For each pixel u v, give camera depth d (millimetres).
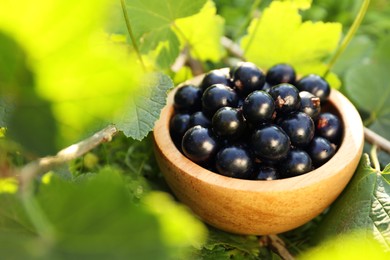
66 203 202
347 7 406
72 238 197
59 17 188
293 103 278
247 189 265
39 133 206
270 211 269
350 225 283
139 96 285
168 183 286
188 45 348
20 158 293
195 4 320
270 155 268
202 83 298
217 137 276
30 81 198
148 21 321
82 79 195
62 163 254
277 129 270
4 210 219
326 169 272
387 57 353
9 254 198
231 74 298
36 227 204
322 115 291
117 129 276
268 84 302
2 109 247
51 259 196
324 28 335
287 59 345
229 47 372
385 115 347
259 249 299
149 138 323
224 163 269
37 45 192
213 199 270
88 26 188
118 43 317
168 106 298
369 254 208
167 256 191
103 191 200
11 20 188
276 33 340
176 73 342
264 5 406
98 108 200
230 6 410
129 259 191
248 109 272
